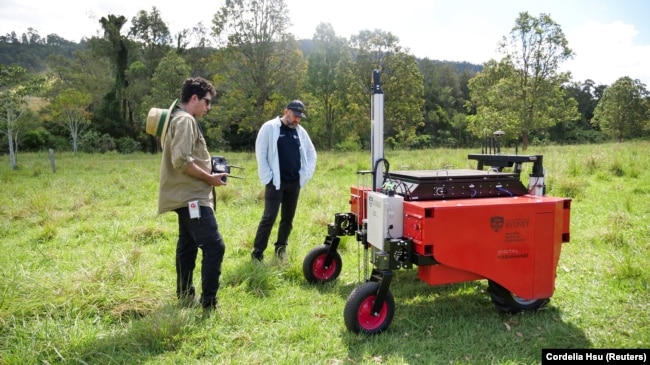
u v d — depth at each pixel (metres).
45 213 7.42
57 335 3.02
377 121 3.60
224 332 3.25
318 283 4.24
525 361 2.87
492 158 3.83
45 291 3.63
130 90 41.44
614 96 44.62
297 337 3.19
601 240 5.35
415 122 32.00
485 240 3.15
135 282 3.95
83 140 36.78
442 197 3.39
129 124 43.44
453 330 3.27
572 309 3.59
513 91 26.23
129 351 2.99
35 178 13.68
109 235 6.11
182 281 3.71
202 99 3.47
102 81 46.38
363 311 3.20
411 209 3.12
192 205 3.31
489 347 3.04
